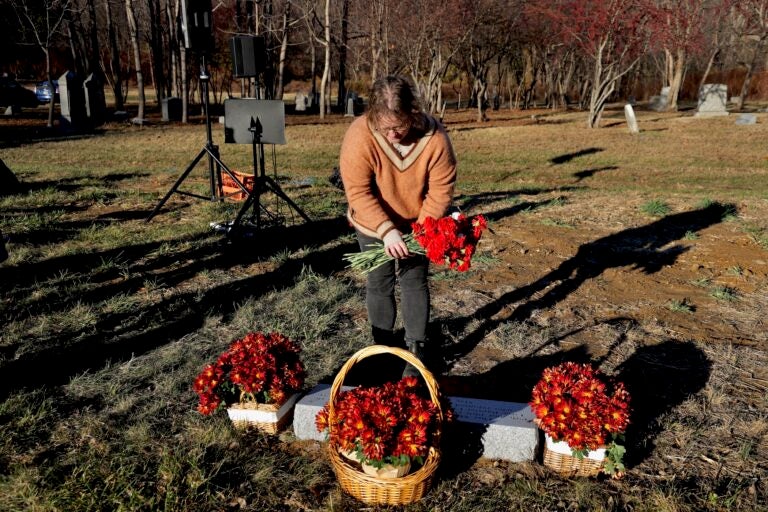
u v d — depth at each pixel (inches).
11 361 146.9
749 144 738.8
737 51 1786.4
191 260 228.7
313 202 338.6
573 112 1464.1
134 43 1038.4
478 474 110.7
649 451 116.2
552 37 1423.5
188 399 133.2
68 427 121.3
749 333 169.9
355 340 161.2
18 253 230.7
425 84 1269.7
